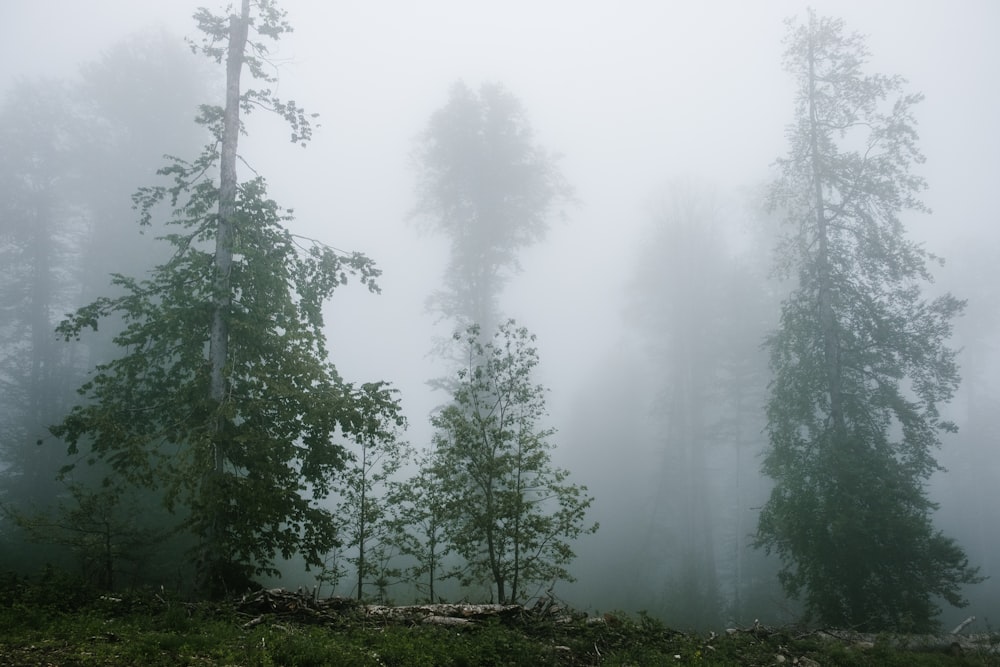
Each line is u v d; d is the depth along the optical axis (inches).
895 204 705.6
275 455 459.2
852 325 711.7
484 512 505.7
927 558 590.6
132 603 380.5
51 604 358.0
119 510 597.6
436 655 310.2
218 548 435.5
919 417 654.5
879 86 708.7
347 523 527.2
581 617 433.4
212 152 533.6
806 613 628.7
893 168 697.0
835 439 657.6
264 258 498.0
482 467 500.7
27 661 242.7
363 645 316.5
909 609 578.2
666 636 423.5
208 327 500.4
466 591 714.8
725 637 430.6
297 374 468.8
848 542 593.3
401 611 400.8
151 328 466.9
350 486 536.1
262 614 375.9
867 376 703.1
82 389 460.1
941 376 660.7
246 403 475.5
